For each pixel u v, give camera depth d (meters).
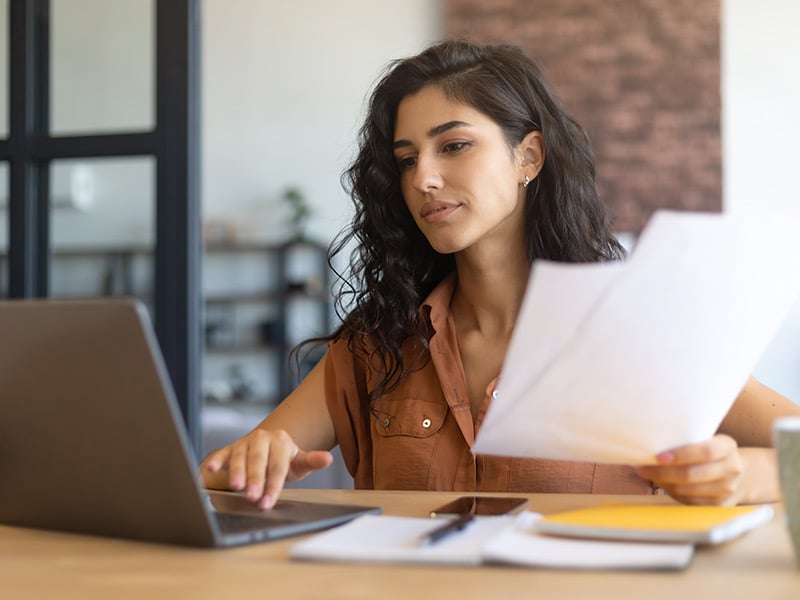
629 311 0.75
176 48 2.77
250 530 0.82
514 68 1.48
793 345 6.20
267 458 1.03
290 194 7.05
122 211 2.86
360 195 1.60
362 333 1.53
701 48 6.39
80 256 3.03
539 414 0.82
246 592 0.63
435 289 1.52
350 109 7.05
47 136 2.88
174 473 0.76
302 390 1.57
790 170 6.35
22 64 2.87
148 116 2.80
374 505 1.03
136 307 0.72
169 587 0.65
